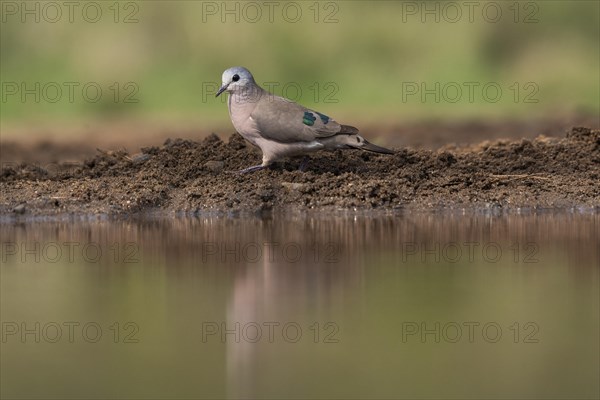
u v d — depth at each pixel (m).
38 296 11.42
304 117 15.89
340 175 16.42
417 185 16.31
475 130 22.95
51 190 16.39
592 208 15.92
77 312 10.88
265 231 14.50
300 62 28.64
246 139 16.39
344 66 28.69
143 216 15.83
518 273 12.09
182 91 27.75
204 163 17.05
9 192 16.34
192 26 28.92
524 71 28.38
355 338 10.11
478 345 10.04
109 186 16.42
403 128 23.75
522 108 26.34
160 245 13.69
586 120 23.22
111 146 22.30
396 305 10.86
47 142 22.92
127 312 10.79
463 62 28.66
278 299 11.09
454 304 10.91
